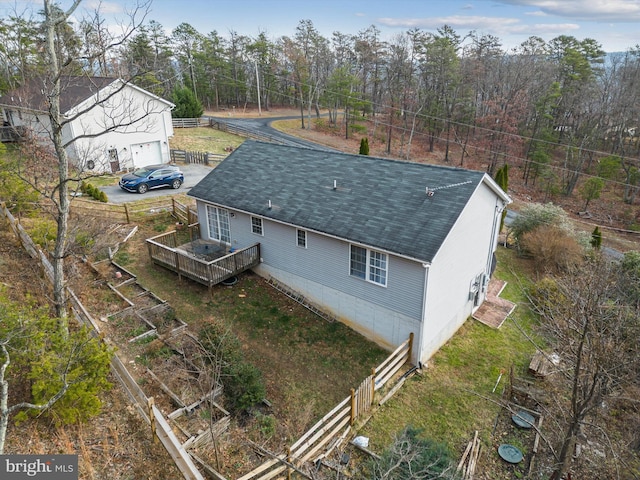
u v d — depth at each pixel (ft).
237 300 48.88
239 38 222.28
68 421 24.20
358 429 32.58
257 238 52.60
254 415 32.09
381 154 168.45
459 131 177.78
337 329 45.68
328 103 203.00
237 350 35.22
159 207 73.56
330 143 167.63
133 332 39.17
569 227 69.92
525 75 162.20
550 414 30.35
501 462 31.17
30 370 25.89
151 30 178.91
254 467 27.07
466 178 43.80
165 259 52.26
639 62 165.89
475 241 47.16
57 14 27.76
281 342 42.83
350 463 29.35
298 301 49.62
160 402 30.81
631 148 163.53
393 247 38.65
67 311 36.81
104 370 26.43
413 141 188.24
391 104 180.55
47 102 28.53
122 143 94.89
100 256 54.44
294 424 32.30
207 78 217.36
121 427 26.76
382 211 43.37
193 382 33.32
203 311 46.24
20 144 59.36
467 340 46.62
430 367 41.47
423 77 181.78
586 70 158.61
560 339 29.27
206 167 104.68
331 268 45.60
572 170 145.69
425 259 36.50
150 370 34.14
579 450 32.45
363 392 33.40
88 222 53.06
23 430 24.18
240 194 53.78
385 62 199.00
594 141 153.28
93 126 87.30
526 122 163.73
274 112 223.71
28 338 24.31
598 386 26.53
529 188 147.95
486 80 172.45
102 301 44.14
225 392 32.58
